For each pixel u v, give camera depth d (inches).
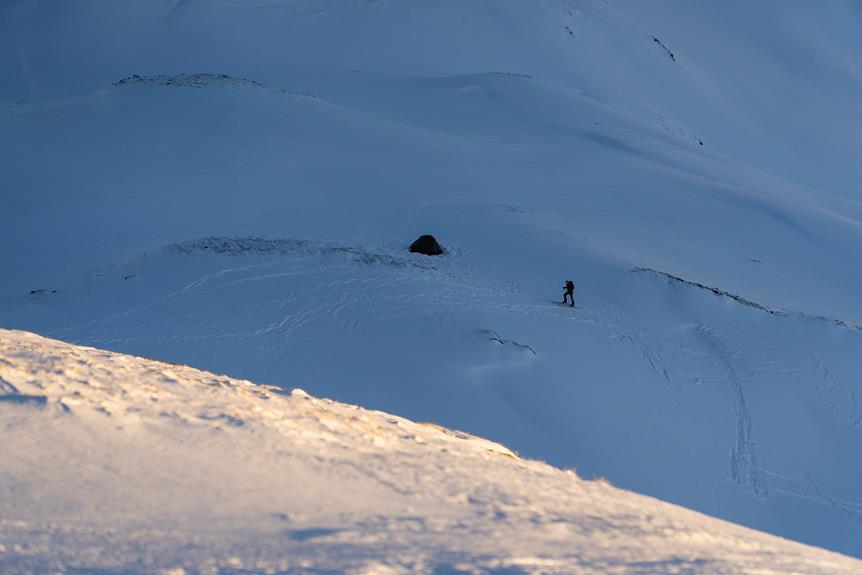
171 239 6053.2
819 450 4200.3
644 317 5383.9
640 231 7795.3
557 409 4047.7
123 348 4069.9
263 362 4057.6
